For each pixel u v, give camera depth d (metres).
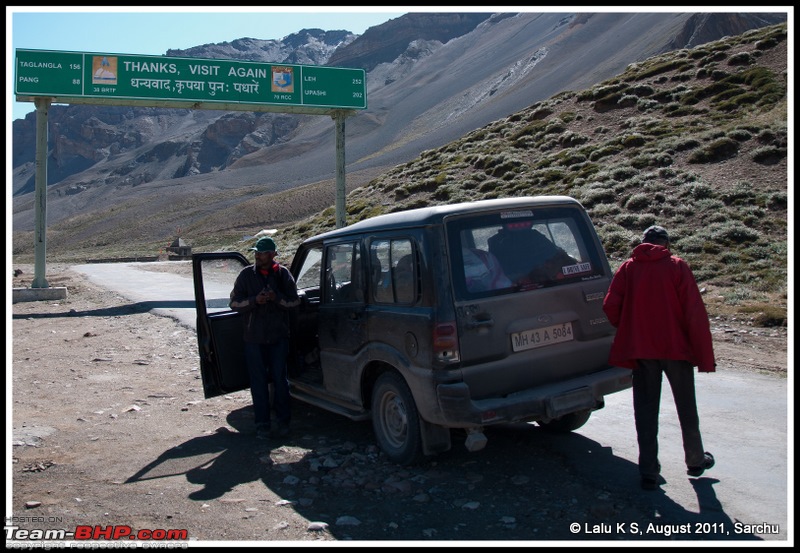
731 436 5.69
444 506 4.47
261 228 125.38
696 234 17.42
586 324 5.22
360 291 5.58
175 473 5.29
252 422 6.76
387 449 5.38
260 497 4.74
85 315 16.41
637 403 4.70
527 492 4.66
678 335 4.51
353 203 39.12
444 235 4.79
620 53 190.00
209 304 6.81
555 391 4.89
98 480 5.16
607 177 24.86
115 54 22.69
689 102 31.64
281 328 6.16
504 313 4.84
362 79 26.06
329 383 6.05
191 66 23.77
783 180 19.59
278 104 24.88
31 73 21.52
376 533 4.11
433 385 4.66
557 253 5.29
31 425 6.63
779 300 11.96
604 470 5.01
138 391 8.15
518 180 29.44
